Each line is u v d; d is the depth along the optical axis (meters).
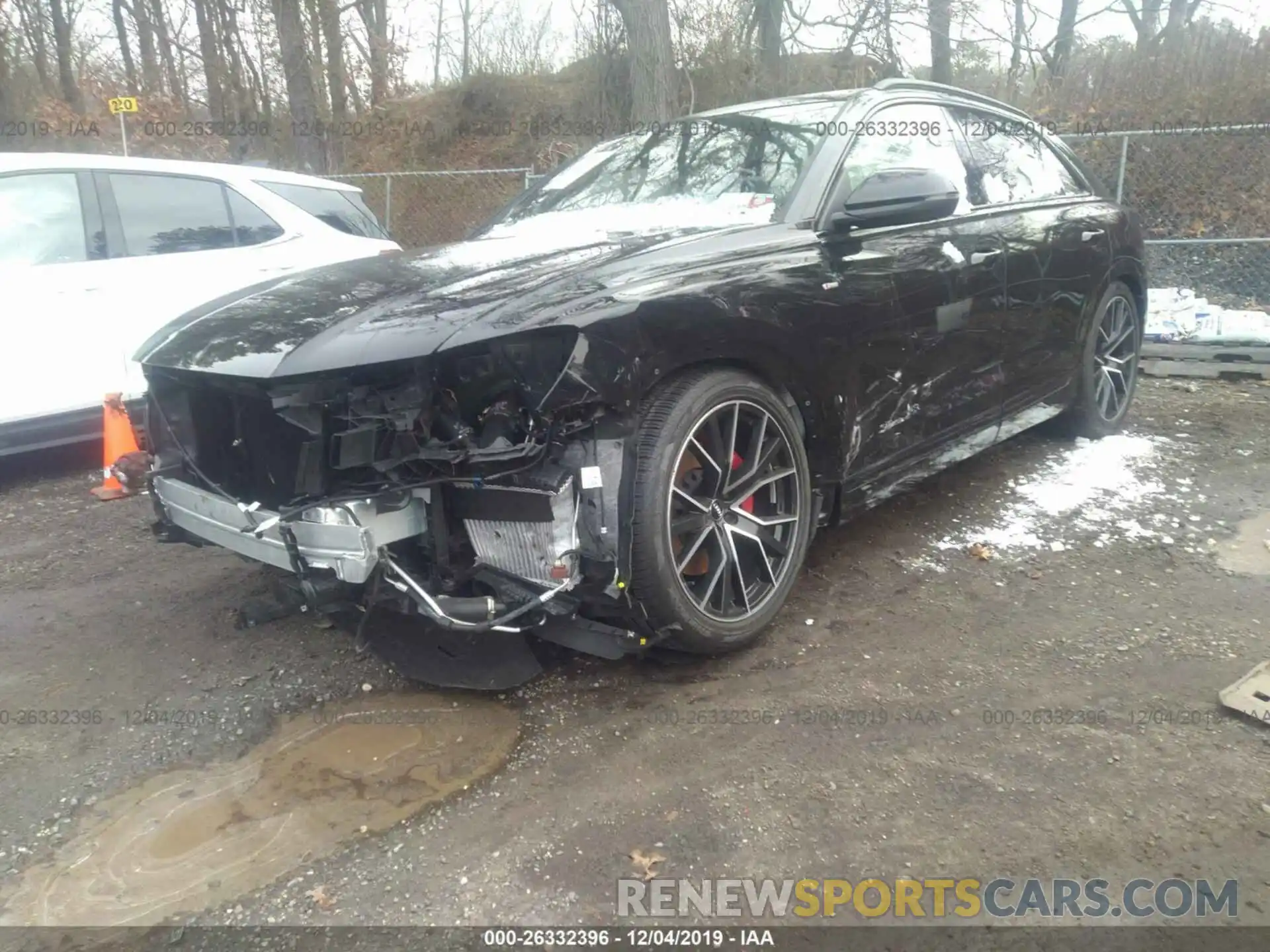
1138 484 4.57
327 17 16.33
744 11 14.12
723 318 2.77
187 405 2.93
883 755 2.56
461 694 2.98
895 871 2.15
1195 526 4.07
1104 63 12.15
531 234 3.59
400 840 2.32
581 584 2.62
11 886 2.23
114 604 3.76
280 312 2.86
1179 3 14.73
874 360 3.38
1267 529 4.02
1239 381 6.62
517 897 2.12
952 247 3.75
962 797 2.38
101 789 2.58
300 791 2.54
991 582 3.61
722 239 3.07
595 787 2.48
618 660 3.13
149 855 2.31
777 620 3.35
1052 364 4.55
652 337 2.59
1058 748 2.57
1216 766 2.47
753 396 2.96
